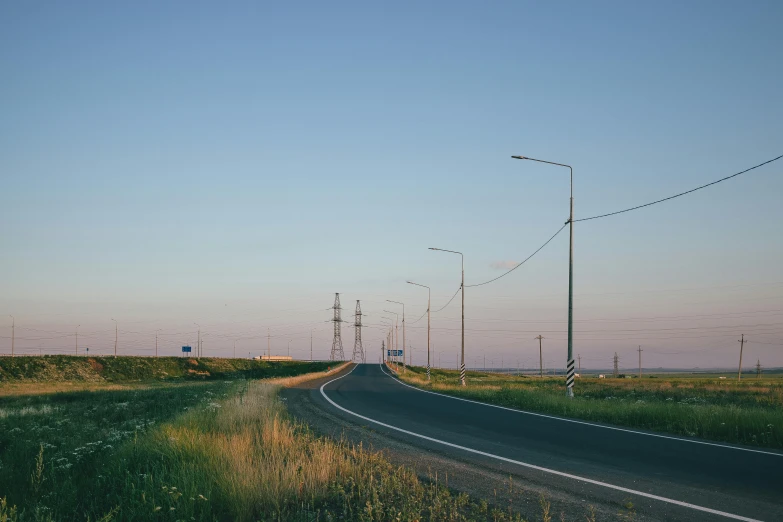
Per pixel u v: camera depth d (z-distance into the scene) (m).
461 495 8.40
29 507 8.56
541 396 26.20
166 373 114.19
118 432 16.31
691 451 12.74
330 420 19.50
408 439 14.87
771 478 9.88
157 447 11.65
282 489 8.61
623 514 7.70
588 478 9.95
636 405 20.98
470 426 17.70
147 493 8.45
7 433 18.41
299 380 51.97
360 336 176.12
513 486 9.41
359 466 10.41
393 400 29.28
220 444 11.49
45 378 93.44
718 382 67.88
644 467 10.91
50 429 19.36
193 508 7.76
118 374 106.38
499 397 28.84
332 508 8.27
